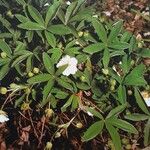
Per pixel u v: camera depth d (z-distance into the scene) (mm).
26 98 223
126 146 231
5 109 240
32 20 235
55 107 222
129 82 220
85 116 230
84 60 225
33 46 244
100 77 227
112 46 227
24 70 234
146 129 222
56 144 234
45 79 214
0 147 235
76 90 219
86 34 234
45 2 268
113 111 217
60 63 218
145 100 228
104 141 228
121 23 232
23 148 234
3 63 228
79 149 229
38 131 229
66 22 236
